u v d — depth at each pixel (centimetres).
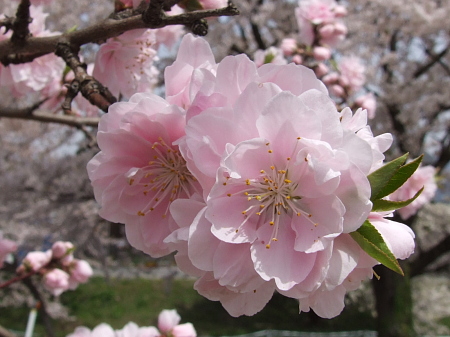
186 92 12
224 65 11
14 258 55
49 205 96
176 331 27
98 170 12
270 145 11
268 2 96
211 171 10
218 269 11
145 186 12
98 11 83
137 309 127
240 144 10
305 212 11
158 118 11
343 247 11
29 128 88
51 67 23
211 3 16
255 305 11
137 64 19
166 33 23
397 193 35
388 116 94
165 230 12
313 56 42
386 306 79
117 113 12
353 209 10
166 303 133
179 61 12
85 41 16
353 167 10
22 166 96
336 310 11
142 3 16
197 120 10
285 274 11
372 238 10
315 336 110
